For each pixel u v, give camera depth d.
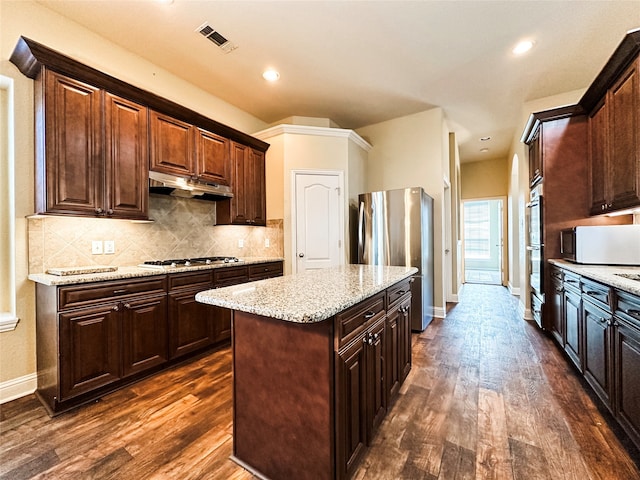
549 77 3.24
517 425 1.69
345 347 1.25
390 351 1.82
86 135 2.18
